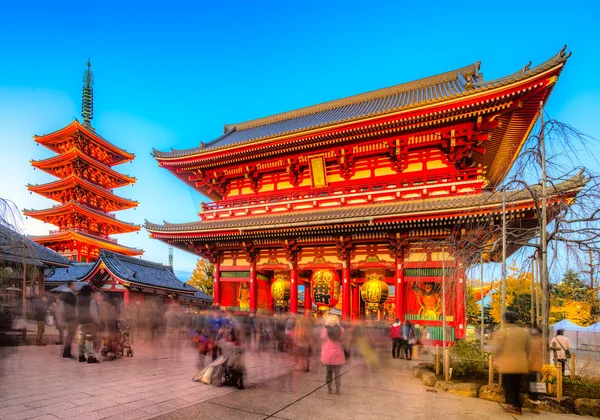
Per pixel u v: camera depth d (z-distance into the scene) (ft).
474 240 52.95
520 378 31.19
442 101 71.67
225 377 36.94
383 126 79.00
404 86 123.54
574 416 30.83
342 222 74.74
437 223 68.18
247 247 92.94
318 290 82.48
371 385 39.86
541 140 41.65
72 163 219.20
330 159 91.66
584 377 41.75
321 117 124.88
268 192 102.27
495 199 60.23
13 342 59.06
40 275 89.97
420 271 72.43
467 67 113.50
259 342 66.44
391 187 81.66
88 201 227.40
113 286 93.71
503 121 77.61
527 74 63.98
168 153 106.32
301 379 41.93
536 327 34.73
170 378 39.06
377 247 79.77
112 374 39.68
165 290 103.55
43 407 27.35
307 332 51.57
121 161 253.24
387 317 85.71
